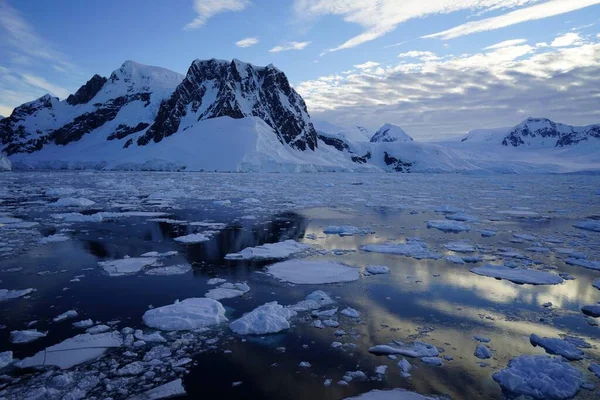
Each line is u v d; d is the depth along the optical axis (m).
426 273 12.79
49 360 6.96
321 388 6.22
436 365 7.02
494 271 12.90
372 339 8.03
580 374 6.54
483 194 44.62
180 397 5.92
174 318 8.56
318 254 15.09
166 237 17.58
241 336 8.04
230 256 14.24
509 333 8.46
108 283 11.21
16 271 12.25
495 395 6.13
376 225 22.20
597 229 21.25
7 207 26.58
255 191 41.81
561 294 10.95
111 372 6.62
